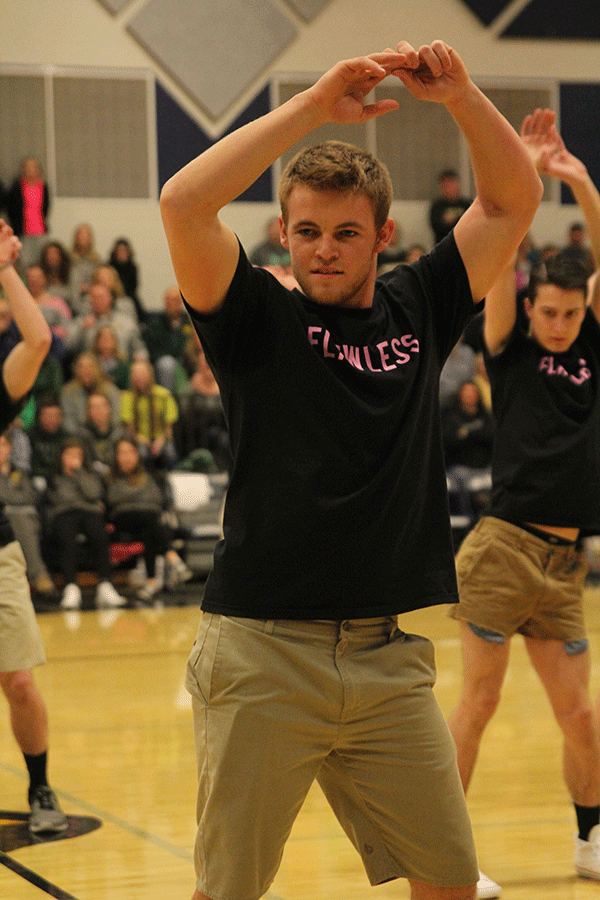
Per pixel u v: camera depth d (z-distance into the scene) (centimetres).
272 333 320
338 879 527
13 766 740
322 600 319
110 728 845
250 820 313
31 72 2036
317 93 307
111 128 2075
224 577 324
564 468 530
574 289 525
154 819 621
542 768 726
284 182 331
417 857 327
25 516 1517
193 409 1772
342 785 342
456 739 529
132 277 1966
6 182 2036
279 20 2116
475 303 360
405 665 332
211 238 304
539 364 542
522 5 2206
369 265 331
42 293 1848
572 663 539
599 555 1723
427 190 2216
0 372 587
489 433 1728
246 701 314
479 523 553
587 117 2253
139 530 1581
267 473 318
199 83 2095
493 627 532
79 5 2047
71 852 565
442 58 320
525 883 519
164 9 2073
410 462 331
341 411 319
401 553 330
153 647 1203
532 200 353
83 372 1698
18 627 592
